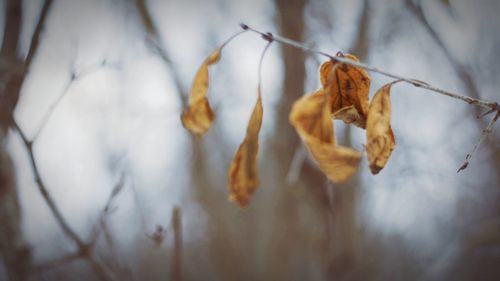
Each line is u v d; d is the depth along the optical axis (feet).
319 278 4.55
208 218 5.30
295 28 4.62
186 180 5.32
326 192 4.23
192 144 5.34
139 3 4.56
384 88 1.54
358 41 4.71
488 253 5.47
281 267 4.85
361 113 1.63
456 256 5.55
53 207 2.14
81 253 2.25
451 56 4.20
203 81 1.57
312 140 1.44
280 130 4.72
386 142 1.52
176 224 2.31
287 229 4.76
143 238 3.95
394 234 5.32
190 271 5.12
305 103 1.46
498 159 4.79
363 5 4.69
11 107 2.17
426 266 5.49
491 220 5.32
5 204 2.39
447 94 1.56
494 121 1.59
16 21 2.28
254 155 1.52
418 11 4.03
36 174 2.06
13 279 2.37
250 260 5.11
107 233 2.33
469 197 5.33
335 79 1.64
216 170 5.57
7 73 2.19
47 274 2.85
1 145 2.33
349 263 4.53
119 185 2.33
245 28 1.57
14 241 2.39
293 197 4.60
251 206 5.25
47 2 2.21
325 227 4.32
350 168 1.42
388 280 5.28
